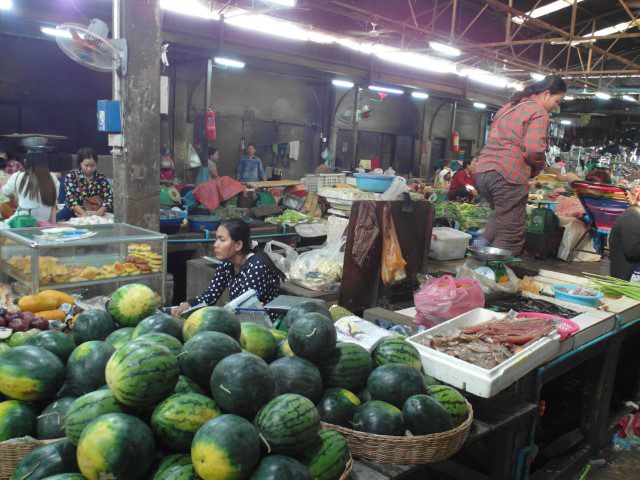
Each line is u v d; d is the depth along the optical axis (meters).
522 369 2.27
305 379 1.67
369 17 10.16
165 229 5.07
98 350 1.57
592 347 3.02
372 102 16.25
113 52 4.19
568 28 14.52
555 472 3.02
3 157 7.96
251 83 13.19
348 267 3.51
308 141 14.87
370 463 1.67
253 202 6.52
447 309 2.80
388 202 3.62
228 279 3.28
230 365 1.39
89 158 4.96
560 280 4.05
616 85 17.84
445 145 18.80
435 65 12.88
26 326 2.08
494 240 4.20
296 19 11.31
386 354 1.97
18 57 9.96
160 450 1.37
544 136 3.79
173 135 11.59
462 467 2.55
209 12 9.67
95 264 3.05
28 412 1.52
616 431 3.68
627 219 4.11
